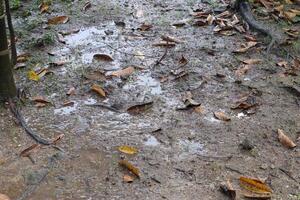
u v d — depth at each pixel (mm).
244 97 3041
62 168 2541
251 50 3516
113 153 2629
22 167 2543
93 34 3684
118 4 4125
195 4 4137
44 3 4012
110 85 3123
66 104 2955
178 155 2625
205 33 3723
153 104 2969
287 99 3049
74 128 2791
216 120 2865
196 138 2734
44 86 3111
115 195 2396
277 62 3391
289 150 2674
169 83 3154
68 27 3762
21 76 3189
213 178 2494
